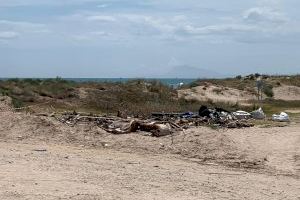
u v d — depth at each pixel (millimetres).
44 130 18531
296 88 57500
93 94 35469
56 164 13461
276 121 25781
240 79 63125
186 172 12898
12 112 21297
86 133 18312
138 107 29234
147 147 16469
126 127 18609
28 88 37219
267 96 53875
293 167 13945
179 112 28453
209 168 13562
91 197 10117
